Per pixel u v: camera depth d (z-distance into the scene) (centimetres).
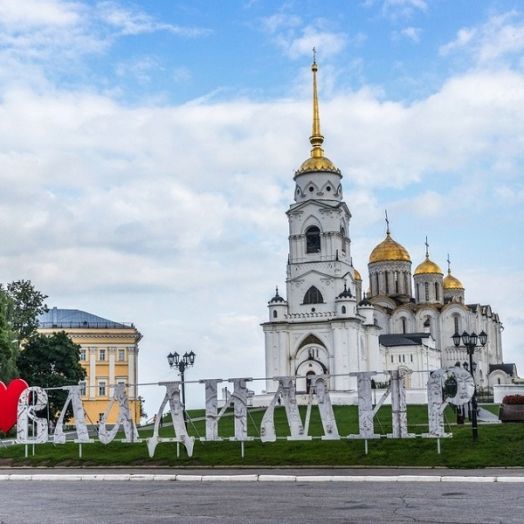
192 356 7281
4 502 3522
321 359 13488
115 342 14462
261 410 11581
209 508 3139
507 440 5166
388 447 5150
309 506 3134
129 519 2895
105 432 5778
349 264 14150
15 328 11569
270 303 13688
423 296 18175
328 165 14138
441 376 5103
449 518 2770
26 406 5891
